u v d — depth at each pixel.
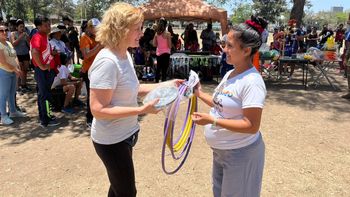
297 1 15.02
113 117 2.04
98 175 3.77
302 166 4.04
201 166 3.99
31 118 5.98
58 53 6.23
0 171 3.88
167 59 8.64
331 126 5.64
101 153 2.25
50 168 3.94
